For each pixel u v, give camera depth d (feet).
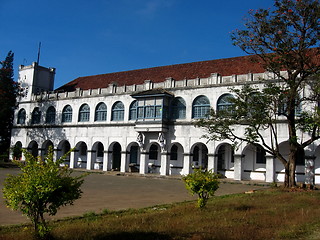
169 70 125.49
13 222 34.78
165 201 53.93
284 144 95.86
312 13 64.64
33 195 24.52
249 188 79.10
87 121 129.59
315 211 40.60
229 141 97.66
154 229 30.48
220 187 80.18
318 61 71.46
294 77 69.72
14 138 151.23
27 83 152.25
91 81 145.18
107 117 124.36
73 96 134.21
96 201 52.19
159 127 106.93
